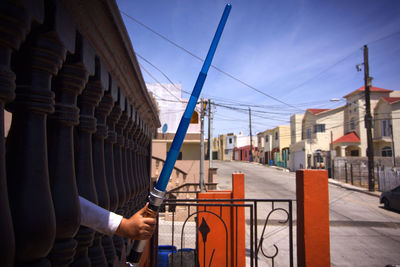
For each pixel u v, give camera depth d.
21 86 0.89
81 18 1.11
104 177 1.57
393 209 12.39
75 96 1.14
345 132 30.06
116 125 2.09
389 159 21.64
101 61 1.41
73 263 1.26
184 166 13.92
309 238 2.93
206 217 4.41
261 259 6.16
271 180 22.67
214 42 1.31
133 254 1.31
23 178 0.86
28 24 0.80
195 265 4.05
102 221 1.15
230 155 64.75
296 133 34.50
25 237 0.82
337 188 19.59
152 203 1.21
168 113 23.08
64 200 1.02
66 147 1.09
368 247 7.34
